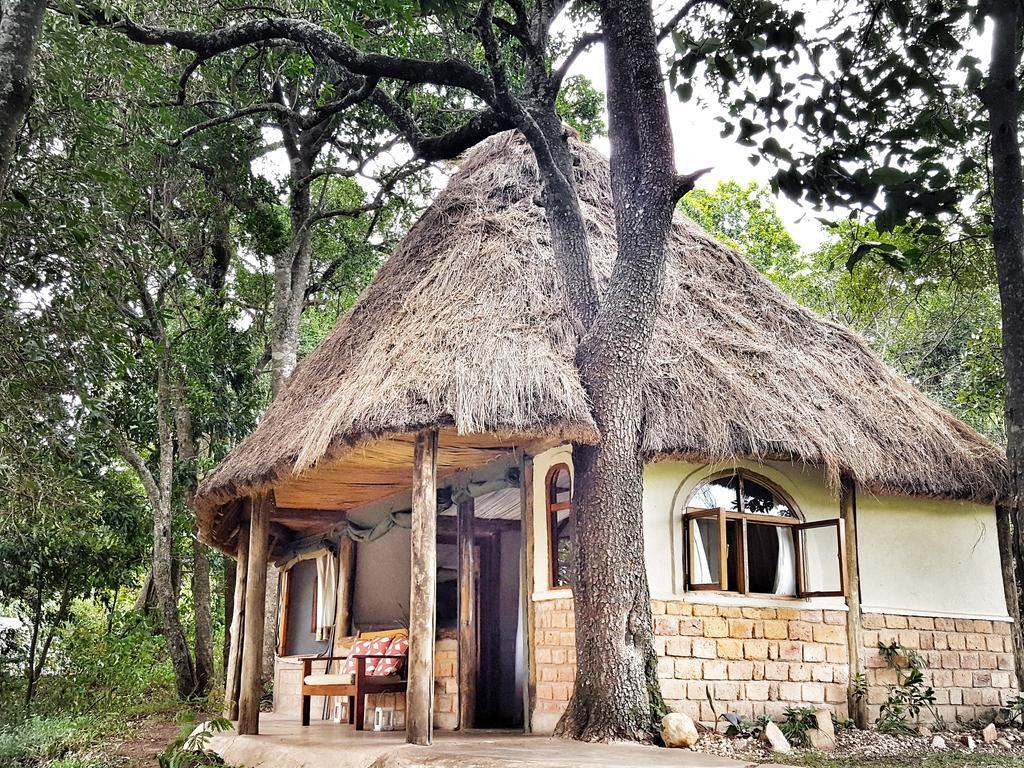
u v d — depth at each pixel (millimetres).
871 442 9695
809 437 8922
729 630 8883
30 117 7508
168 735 12828
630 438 7863
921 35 7078
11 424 7617
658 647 8508
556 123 8852
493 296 8664
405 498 10766
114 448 16562
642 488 8109
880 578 9922
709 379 9062
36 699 15352
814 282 21875
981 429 17125
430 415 7359
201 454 20234
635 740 7191
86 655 16938
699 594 8820
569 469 8742
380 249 19719
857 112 6758
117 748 11930
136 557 17344
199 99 15180
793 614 9250
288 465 8578
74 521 13359
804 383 9930
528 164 10930
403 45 13859
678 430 8375
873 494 9820
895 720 9250
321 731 9383
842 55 6914
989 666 10289
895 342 19312
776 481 9562
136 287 10031
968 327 18562
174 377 16391
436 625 10352
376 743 7633
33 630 16891
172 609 15766
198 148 15133
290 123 16781
